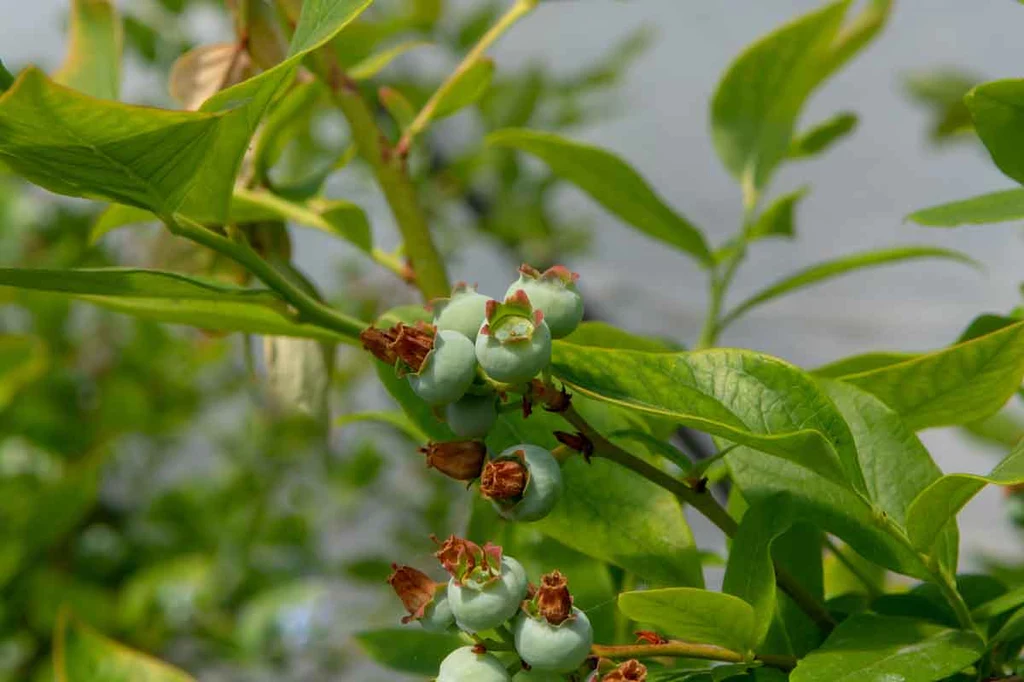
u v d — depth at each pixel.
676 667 0.45
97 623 1.02
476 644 0.41
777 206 0.57
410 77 1.09
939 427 0.45
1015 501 0.63
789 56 0.56
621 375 0.41
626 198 0.56
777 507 0.43
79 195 0.41
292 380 0.52
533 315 0.40
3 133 0.39
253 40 0.54
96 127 0.39
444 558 0.40
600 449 0.42
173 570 1.04
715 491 0.62
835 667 0.41
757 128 0.58
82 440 1.12
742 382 0.41
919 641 0.42
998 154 0.43
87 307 1.18
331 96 0.54
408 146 0.53
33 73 0.38
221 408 1.26
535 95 1.10
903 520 0.43
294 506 1.21
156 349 1.19
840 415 0.41
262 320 0.47
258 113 0.42
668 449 0.43
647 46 1.16
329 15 0.41
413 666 0.48
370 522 1.21
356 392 1.23
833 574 0.52
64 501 0.98
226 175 0.43
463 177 1.06
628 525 0.46
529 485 0.41
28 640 1.01
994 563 0.65
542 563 0.49
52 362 1.12
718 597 0.41
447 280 0.53
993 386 0.44
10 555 0.98
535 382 0.41
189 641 1.06
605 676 0.40
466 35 1.09
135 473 1.23
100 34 0.52
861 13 0.59
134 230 1.05
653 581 0.45
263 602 1.02
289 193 0.54
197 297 0.44
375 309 1.25
